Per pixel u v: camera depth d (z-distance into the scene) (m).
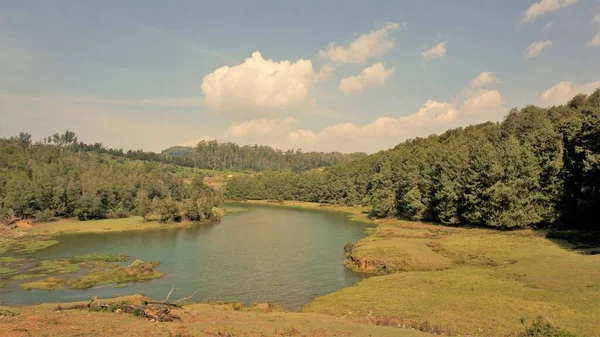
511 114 139.88
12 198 114.31
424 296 38.69
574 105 129.25
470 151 109.12
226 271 59.91
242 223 125.56
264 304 41.19
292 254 73.12
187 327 24.70
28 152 168.50
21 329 21.48
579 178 74.12
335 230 106.75
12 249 79.06
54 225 113.62
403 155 155.25
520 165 86.00
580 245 61.53
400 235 87.50
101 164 187.38
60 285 51.75
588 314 30.52
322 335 24.48
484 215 91.06
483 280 43.75
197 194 174.75
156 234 101.44
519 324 29.19
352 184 186.00
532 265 48.44
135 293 47.97
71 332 21.38
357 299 39.94
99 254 72.56
